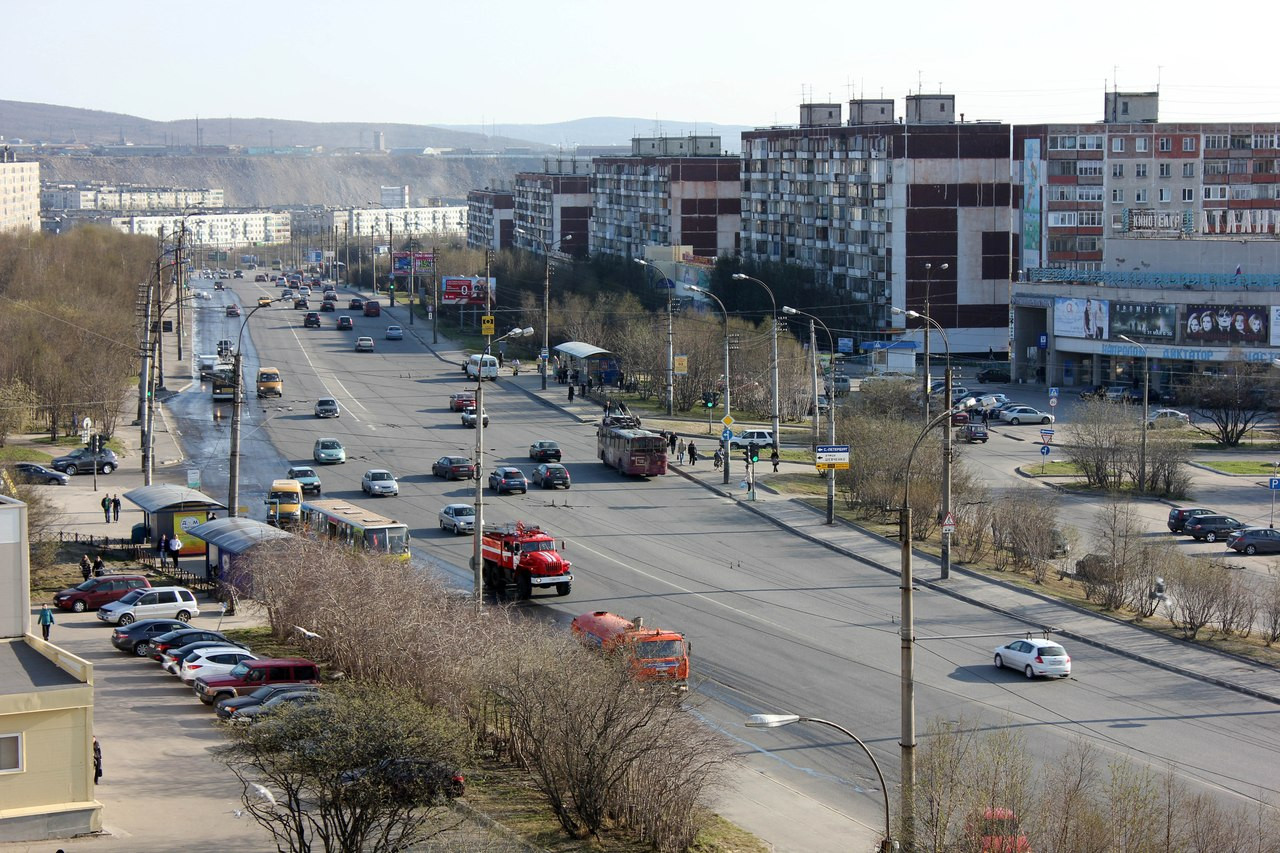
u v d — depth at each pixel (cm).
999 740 3566
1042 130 16888
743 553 7231
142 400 11088
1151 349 13812
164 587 6112
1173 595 5962
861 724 4594
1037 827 3206
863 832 3706
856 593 6438
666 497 8706
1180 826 3362
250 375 14212
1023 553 7044
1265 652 5522
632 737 3591
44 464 9462
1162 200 17125
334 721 3291
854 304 17862
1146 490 9544
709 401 11094
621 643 4262
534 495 8700
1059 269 15300
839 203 18250
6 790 3512
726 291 17725
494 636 4278
